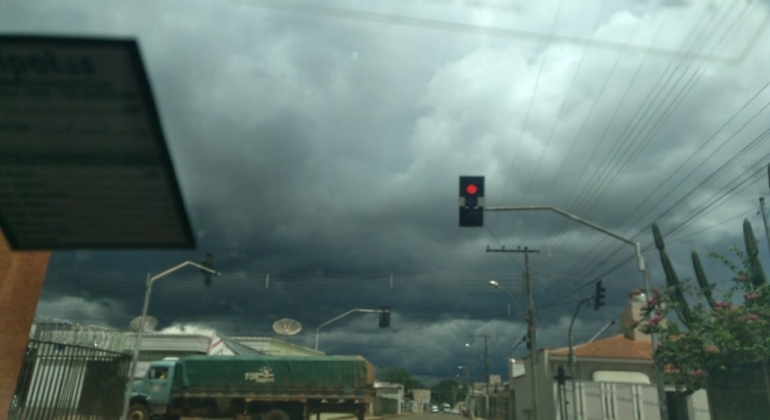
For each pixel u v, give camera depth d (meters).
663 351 16.97
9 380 13.80
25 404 14.60
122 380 17.23
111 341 17.34
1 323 13.60
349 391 26.44
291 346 48.84
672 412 32.47
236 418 26.41
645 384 33.22
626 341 36.72
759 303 15.86
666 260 18.73
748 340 15.65
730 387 17.14
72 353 15.76
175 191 7.60
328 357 26.84
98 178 7.32
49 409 15.02
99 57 6.46
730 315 15.88
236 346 42.56
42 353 15.27
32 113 6.74
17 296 14.14
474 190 12.67
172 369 27.16
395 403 68.69
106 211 7.78
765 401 15.61
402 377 133.62
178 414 26.66
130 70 6.59
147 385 26.97
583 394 33.50
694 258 18.05
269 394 26.38
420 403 109.31
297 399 26.31
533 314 29.66
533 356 29.12
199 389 26.44
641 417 32.78
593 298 23.94
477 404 83.69
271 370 26.58
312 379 26.48
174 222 7.95
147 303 21.88
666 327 17.19
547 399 34.84
